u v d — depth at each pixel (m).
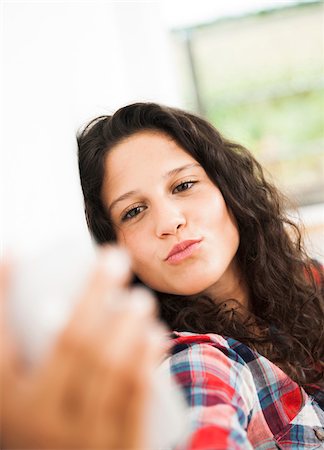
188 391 0.48
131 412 0.25
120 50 2.17
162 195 0.74
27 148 1.27
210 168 0.82
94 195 0.80
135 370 0.26
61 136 1.42
